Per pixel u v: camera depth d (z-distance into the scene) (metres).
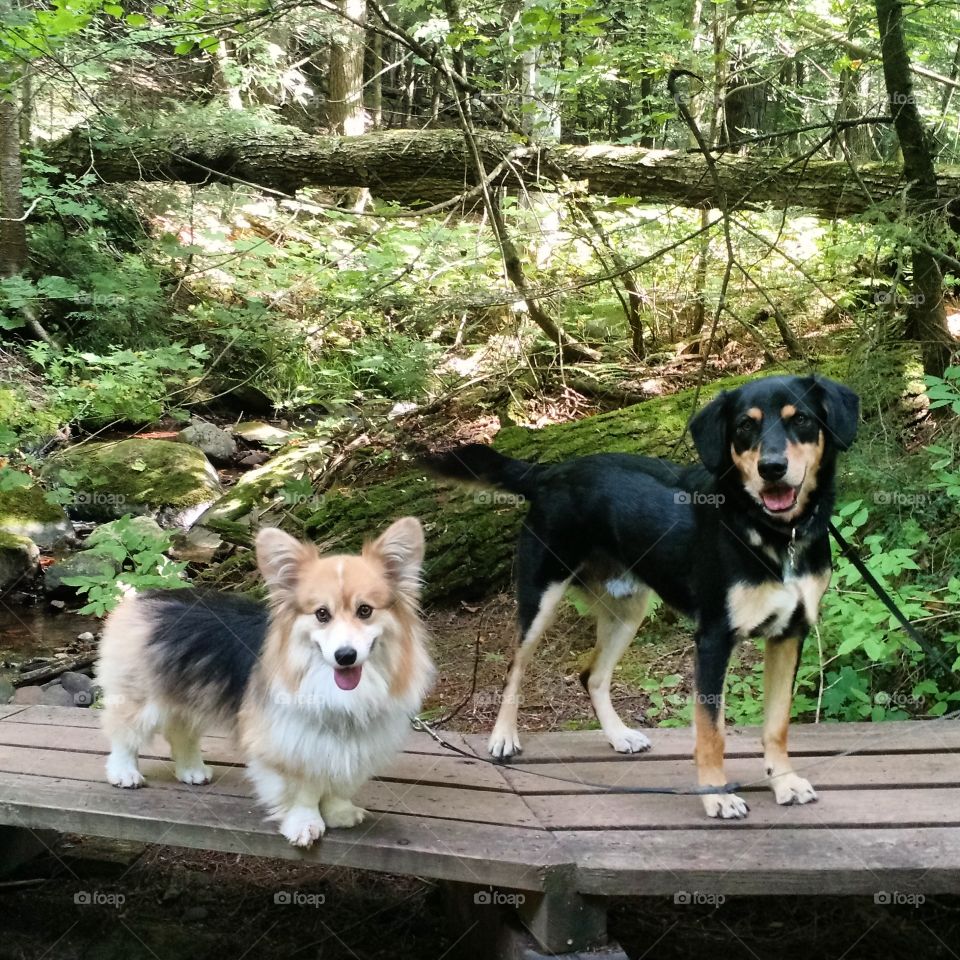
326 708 1.33
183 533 3.25
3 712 1.89
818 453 1.46
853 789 1.57
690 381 3.75
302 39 5.57
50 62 3.72
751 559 1.45
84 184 4.41
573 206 3.55
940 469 2.36
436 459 1.80
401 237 3.82
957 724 1.82
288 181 4.16
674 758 1.71
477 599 2.81
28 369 4.11
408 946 1.68
